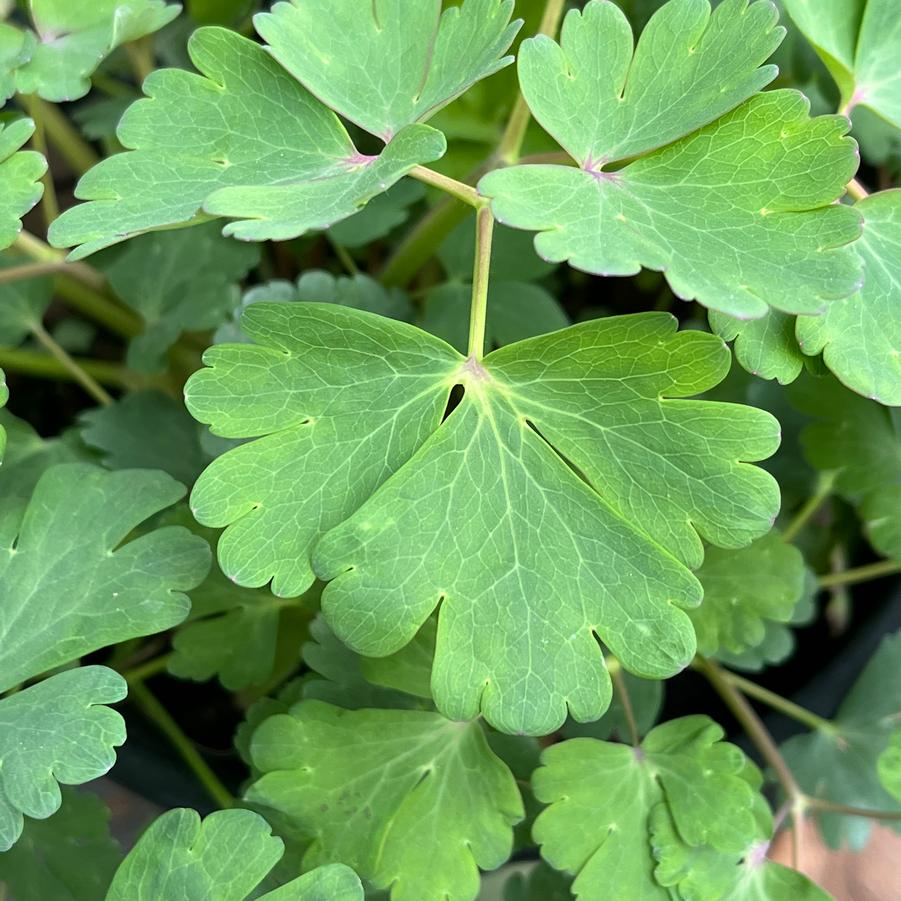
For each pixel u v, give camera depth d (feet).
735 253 0.29
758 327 0.32
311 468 0.30
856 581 0.53
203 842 0.30
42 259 0.47
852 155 0.29
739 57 0.31
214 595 0.41
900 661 0.46
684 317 0.58
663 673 0.30
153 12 0.38
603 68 0.32
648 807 0.37
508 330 0.47
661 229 0.29
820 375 0.32
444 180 0.31
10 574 0.33
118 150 0.54
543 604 0.30
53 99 0.36
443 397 0.31
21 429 0.47
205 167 0.33
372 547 0.30
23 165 0.33
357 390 0.31
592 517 0.31
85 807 0.39
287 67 0.32
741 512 0.30
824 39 0.37
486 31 0.32
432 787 0.36
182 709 0.51
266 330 0.29
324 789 0.36
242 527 0.30
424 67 0.33
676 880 0.36
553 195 0.29
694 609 0.41
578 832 0.36
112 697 0.31
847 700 0.46
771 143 0.30
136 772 0.45
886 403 0.31
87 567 0.33
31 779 0.30
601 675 0.30
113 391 0.59
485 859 0.35
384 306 0.47
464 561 0.30
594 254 0.27
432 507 0.30
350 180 0.30
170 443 0.47
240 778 0.47
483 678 0.30
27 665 0.32
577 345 0.30
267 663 0.43
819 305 0.27
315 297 0.46
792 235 0.29
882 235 0.33
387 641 0.30
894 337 0.32
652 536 0.31
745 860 0.37
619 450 0.31
